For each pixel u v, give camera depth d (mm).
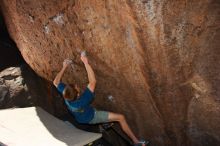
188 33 4066
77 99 5148
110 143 6312
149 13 4039
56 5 4852
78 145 4988
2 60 7953
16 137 5027
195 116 4828
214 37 3951
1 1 6109
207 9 3814
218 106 4441
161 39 4230
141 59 4586
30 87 6652
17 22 5805
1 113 5719
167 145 5496
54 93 6652
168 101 4902
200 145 5133
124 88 5207
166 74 4590
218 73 4156
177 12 3928
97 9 4422
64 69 5438
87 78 5539
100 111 5363
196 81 4434
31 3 5188
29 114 5824
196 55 4211
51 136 5211
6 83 6578
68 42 5191
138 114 5434
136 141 5461
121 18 4312
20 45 6266
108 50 4816
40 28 5410
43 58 5871
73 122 6516
